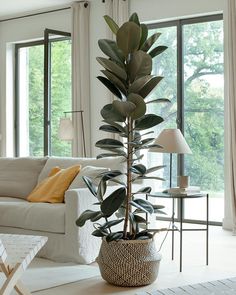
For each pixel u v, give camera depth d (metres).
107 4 7.29
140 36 3.76
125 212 4.01
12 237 3.42
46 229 4.57
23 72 8.74
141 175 3.90
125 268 3.79
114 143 3.89
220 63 6.62
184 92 6.90
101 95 7.47
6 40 8.72
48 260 4.59
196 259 4.70
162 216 6.98
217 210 6.64
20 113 8.80
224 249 5.13
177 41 6.91
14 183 5.66
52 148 8.12
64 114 8.00
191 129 6.84
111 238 3.82
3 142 8.82
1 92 8.83
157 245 5.31
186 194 4.43
